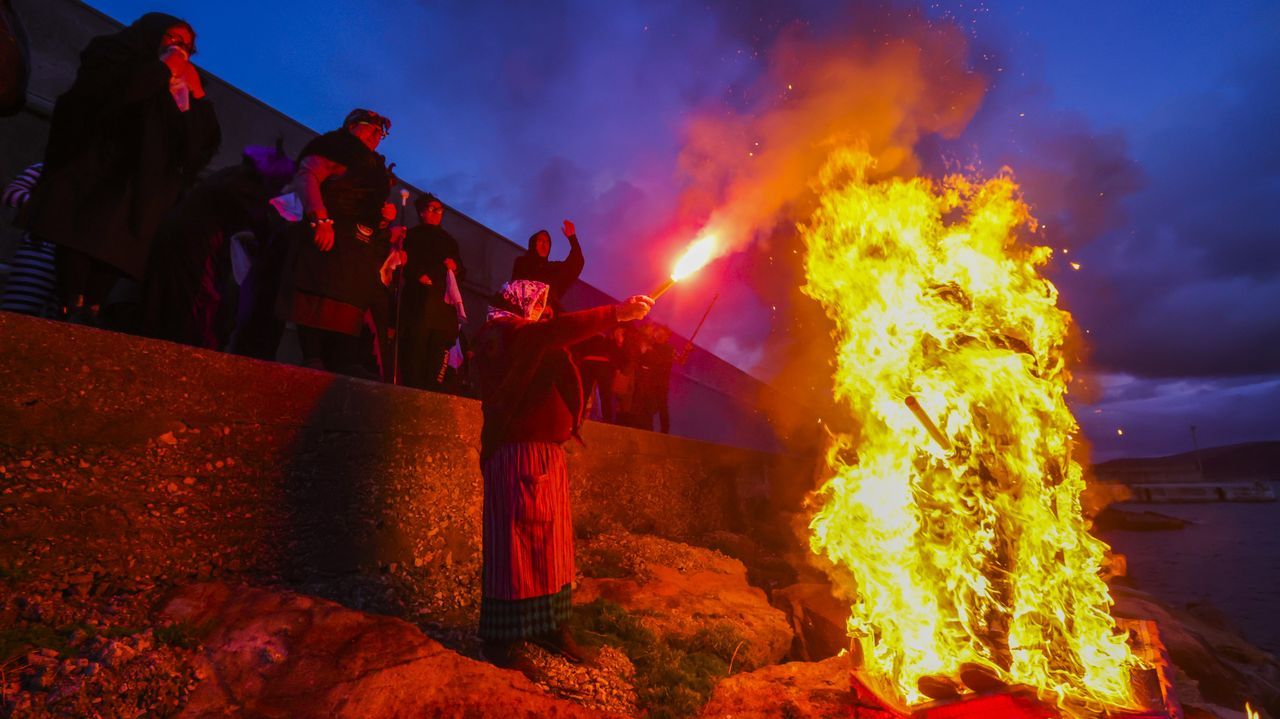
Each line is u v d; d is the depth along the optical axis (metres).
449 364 5.93
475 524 4.39
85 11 5.94
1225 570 17.86
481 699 2.41
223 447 3.12
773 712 2.78
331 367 4.35
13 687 2.01
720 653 3.85
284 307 4.02
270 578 3.24
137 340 2.88
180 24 3.49
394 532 3.87
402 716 2.28
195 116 3.47
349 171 4.27
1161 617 6.07
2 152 5.30
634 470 6.80
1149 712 2.50
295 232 4.12
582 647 3.33
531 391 2.97
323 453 3.54
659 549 5.71
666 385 9.09
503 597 2.86
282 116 7.36
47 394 2.61
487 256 10.35
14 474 2.51
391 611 3.46
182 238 3.81
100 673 2.12
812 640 4.76
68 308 3.14
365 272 4.29
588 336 2.83
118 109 3.13
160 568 2.85
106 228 3.08
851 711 2.72
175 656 2.32
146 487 2.85
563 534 3.00
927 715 2.44
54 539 2.58
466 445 4.42
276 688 2.30
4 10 2.89
